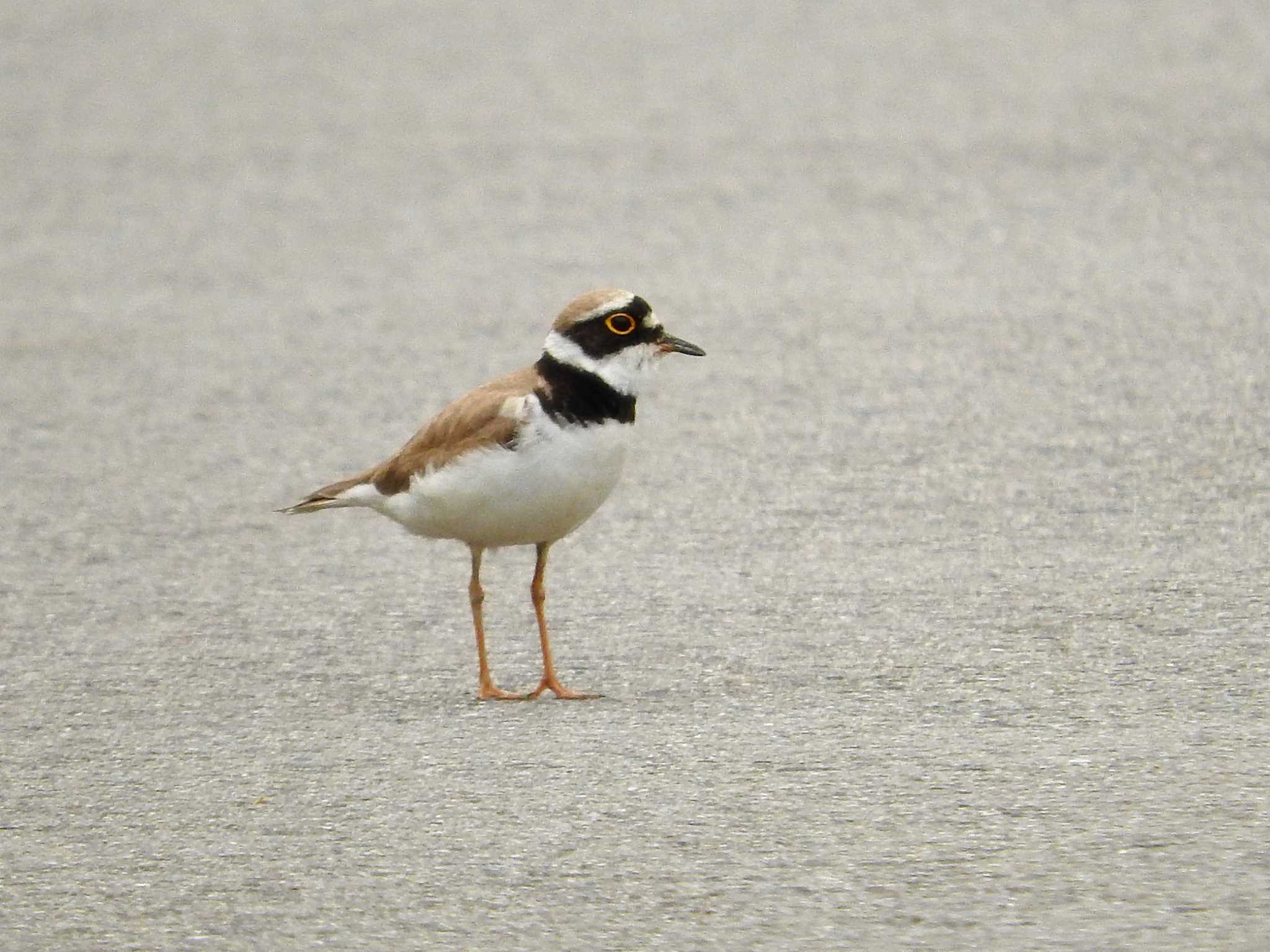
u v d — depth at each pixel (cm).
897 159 2372
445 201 2338
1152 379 1544
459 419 975
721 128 2588
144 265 2155
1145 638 1017
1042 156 2330
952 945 682
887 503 1304
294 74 3116
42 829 827
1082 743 868
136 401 1677
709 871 754
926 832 777
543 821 811
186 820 831
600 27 3334
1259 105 2497
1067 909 702
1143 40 2956
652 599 1143
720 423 1521
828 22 3256
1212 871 725
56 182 2545
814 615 1092
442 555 1268
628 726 930
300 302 1975
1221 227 1995
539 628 1081
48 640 1114
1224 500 1261
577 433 961
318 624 1131
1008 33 3078
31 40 3503
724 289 1912
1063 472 1343
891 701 943
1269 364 1555
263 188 2455
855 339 1723
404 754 904
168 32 3531
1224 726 881
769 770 855
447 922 723
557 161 2483
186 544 1310
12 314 1981
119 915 740
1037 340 1677
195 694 1012
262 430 1578
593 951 695
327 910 737
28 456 1537
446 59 3155
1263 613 1048
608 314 960
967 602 1098
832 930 699
